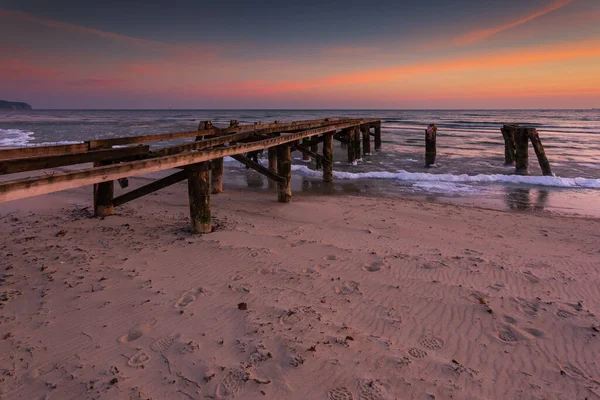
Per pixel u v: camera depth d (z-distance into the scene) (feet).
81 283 12.82
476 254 16.25
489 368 8.73
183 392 7.74
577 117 224.53
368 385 8.00
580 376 8.45
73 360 8.75
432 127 49.47
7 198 9.09
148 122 170.09
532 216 25.46
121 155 16.28
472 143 79.51
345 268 14.40
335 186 36.86
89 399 7.51
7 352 9.04
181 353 9.02
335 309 11.25
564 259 15.88
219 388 7.84
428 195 32.89
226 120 196.95
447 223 22.98
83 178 11.27
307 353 8.98
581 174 43.73
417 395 7.78
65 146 18.65
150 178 37.52
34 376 8.19
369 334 9.97
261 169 26.30
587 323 10.50
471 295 12.18
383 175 41.73
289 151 27.32
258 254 15.71
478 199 31.35
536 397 7.82
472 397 7.78
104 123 160.66
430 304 11.63
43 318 10.59
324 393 7.74
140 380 8.09
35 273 13.62
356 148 57.26
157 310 11.05
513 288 12.75
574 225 22.90
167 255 15.51
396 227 21.22
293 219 22.68
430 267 14.51
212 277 13.43
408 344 9.59
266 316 10.71
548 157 57.72
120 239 17.56
